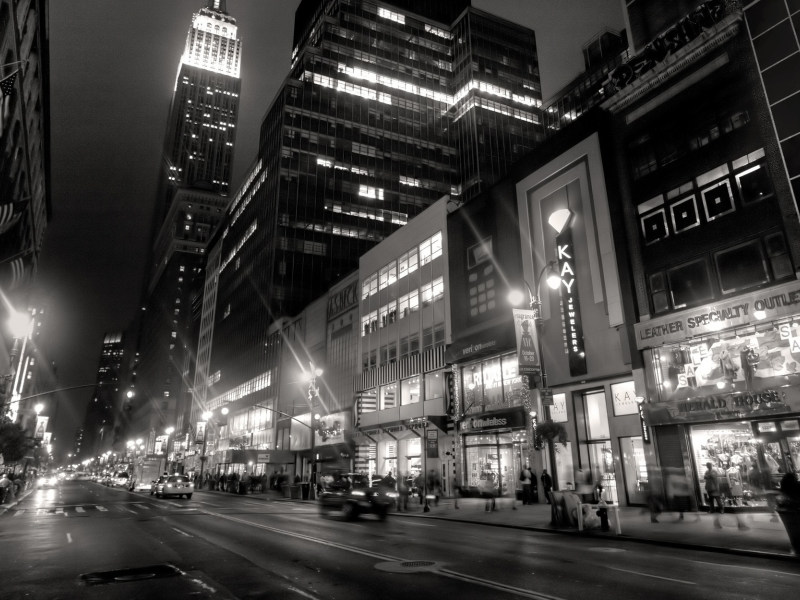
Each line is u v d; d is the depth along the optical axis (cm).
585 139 2847
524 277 3109
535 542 1444
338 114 8756
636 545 1385
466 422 3344
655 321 2294
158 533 1666
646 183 2478
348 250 8212
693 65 2355
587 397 2659
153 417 15438
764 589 861
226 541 1450
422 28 10031
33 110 4725
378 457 4356
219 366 10331
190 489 4078
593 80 8756
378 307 4756
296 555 1198
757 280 2000
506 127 9381
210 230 18800
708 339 2108
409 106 9356
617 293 2506
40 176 5975
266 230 8419
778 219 1962
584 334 2648
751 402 1906
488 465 3216
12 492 3678
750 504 1911
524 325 2342
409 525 1939
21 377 8212
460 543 1409
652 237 2411
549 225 2988
